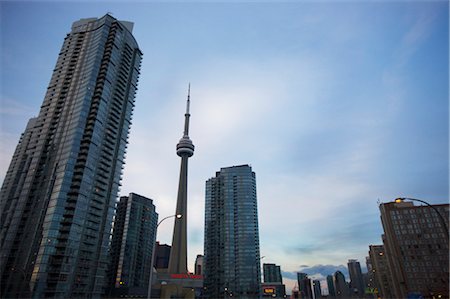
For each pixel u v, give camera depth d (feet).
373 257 650.43
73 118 385.50
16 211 345.92
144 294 459.73
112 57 447.01
